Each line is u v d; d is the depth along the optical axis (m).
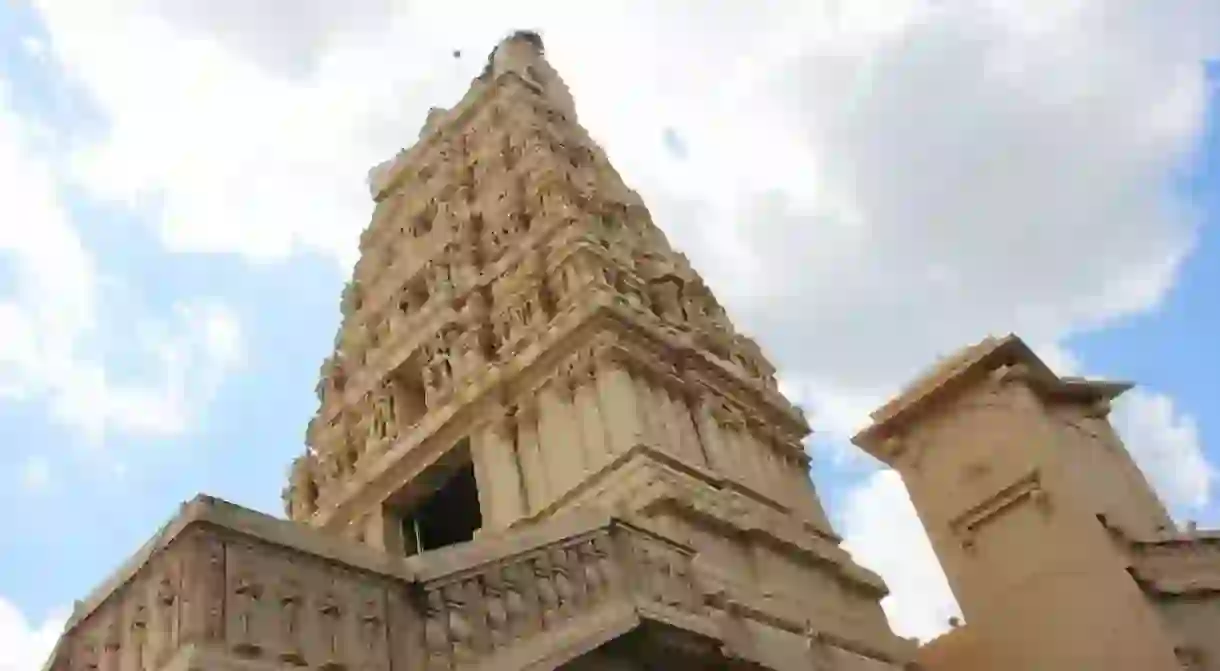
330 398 32.06
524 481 22.72
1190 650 21.73
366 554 12.29
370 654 11.52
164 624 10.59
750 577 20.11
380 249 36.25
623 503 19.67
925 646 25.53
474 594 13.02
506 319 26.92
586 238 26.56
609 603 14.04
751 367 28.34
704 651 15.15
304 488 30.06
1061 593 23.33
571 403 23.06
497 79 38.38
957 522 26.00
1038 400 26.34
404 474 25.81
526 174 31.77
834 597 22.20
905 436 28.28
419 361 28.77
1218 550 23.97
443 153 37.19
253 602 10.84
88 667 11.45
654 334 24.31
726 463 23.17
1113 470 26.28
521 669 12.36
